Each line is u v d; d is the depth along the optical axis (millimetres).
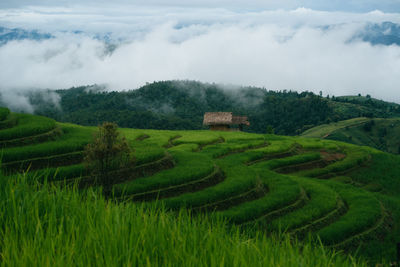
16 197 5812
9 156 28703
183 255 4598
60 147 31344
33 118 39812
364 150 69812
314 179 45469
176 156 39906
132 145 39625
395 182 55969
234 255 4629
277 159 55938
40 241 4562
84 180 27531
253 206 28766
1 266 3922
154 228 5344
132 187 27156
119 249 4516
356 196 38094
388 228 31688
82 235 4848
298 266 4887
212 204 28125
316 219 30047
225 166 39000
